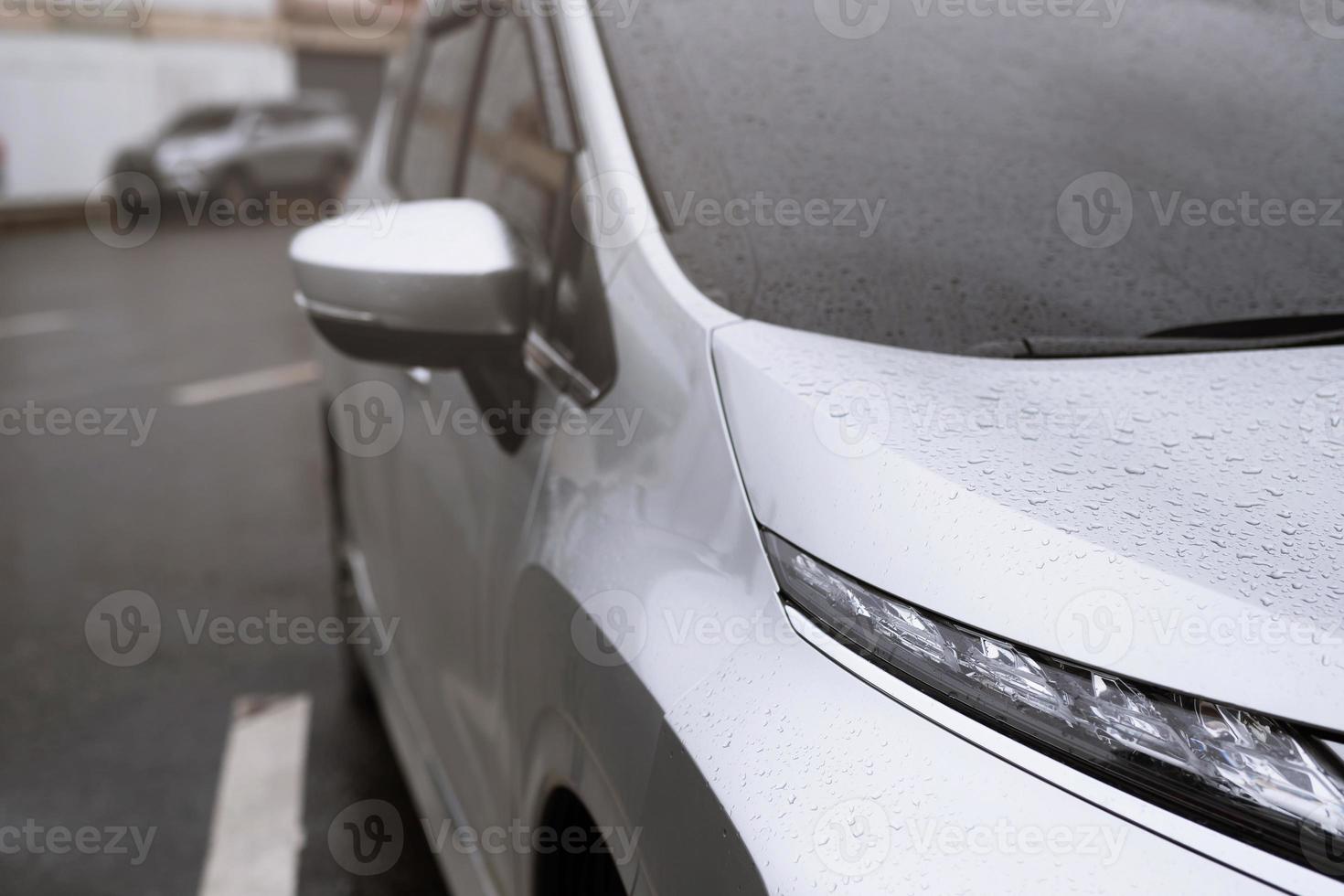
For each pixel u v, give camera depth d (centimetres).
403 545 197
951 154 137
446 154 204
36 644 337
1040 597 83
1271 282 124
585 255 133
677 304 119
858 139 137
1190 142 141
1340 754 72
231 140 1588
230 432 574
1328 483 88
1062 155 138
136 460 530
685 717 93
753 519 99
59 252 1365
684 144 135
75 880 229
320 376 282
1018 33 153
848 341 114
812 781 83
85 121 1939
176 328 855
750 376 106
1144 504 87
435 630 178
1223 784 74
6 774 269
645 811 94
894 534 90
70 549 416
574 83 145
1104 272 125
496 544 142
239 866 232
